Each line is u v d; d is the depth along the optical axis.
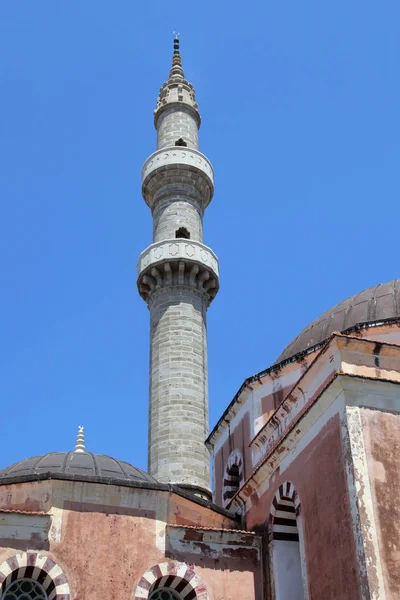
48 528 18.61
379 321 22.27
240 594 19.27
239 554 19.81
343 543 15.42
